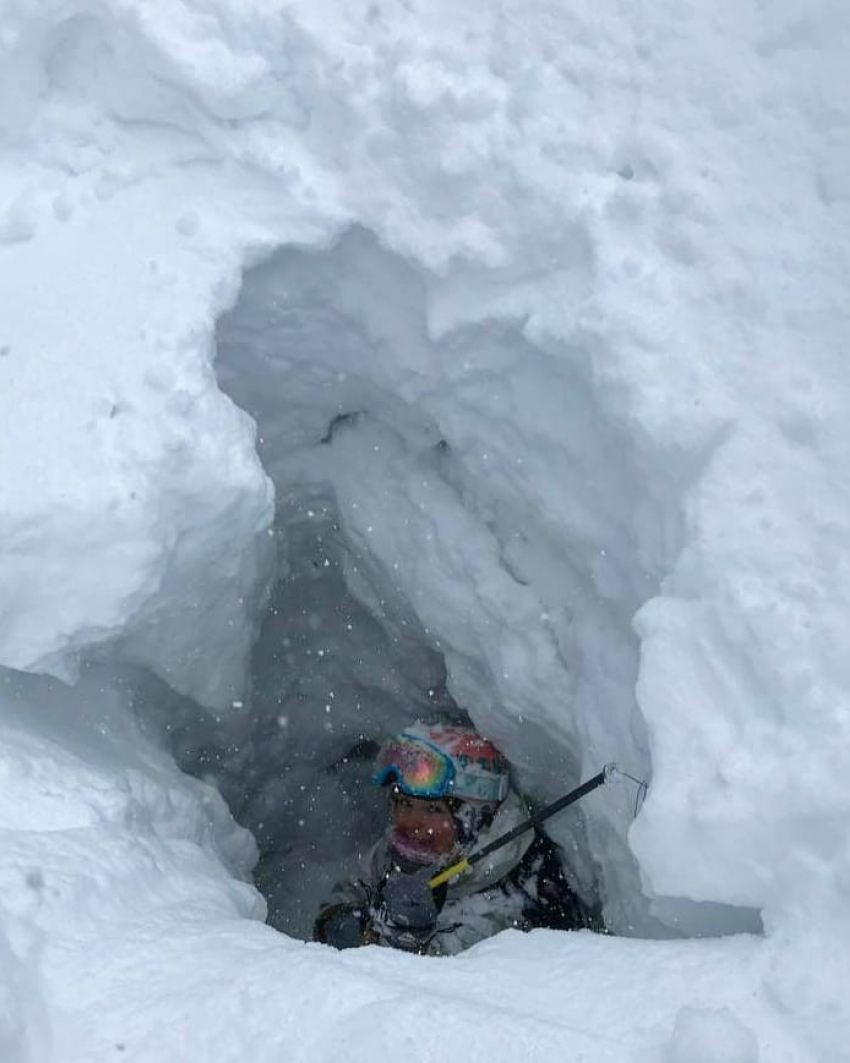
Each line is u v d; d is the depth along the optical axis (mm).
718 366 2555
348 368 3277
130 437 2633
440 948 3912
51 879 2238
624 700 2896
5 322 2795
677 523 2578
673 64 2764
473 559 3307
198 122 2938
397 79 2844
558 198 2746
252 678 3955
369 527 3514
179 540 2740
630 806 2846
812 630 2277
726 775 2232
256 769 4215
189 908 2391
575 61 2826
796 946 2082
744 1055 1904
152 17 2840
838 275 2537
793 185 2627
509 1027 1956
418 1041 1933
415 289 2996
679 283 2641
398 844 4016
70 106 2979
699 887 2234
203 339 2775
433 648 3820
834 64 2664
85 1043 2010
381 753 4203
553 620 3207
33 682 2877
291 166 2916
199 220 2885
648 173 2730
